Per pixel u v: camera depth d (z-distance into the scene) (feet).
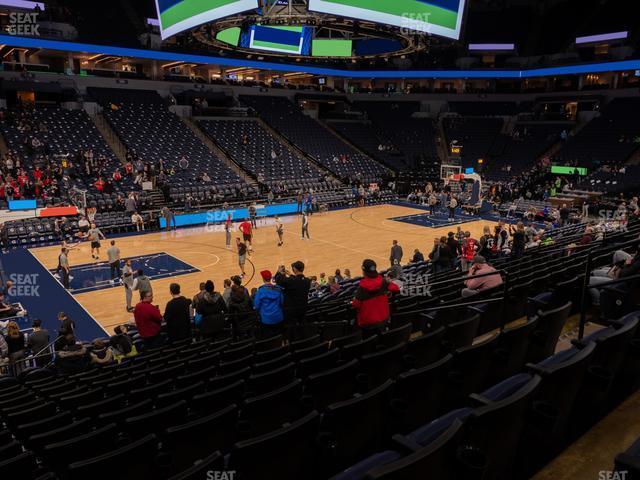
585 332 18.31
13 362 30.14
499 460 8.70
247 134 123.85
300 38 58.03
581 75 144.87
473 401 9.37
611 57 133.28
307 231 77.15
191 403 14.55
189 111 121.49
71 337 29.84
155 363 24.58
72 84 111.24
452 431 7.38
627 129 123.65
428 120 150.30
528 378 9.93
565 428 10.53
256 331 30.99
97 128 103.86
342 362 16.69
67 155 91.35
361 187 113.29
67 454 11.93
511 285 24.81
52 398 20.03
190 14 49.01
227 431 11.72
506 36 152.66
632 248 27.86
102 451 12.43
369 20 43.37
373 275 20.07
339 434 10.08
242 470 8.66
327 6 41.75
